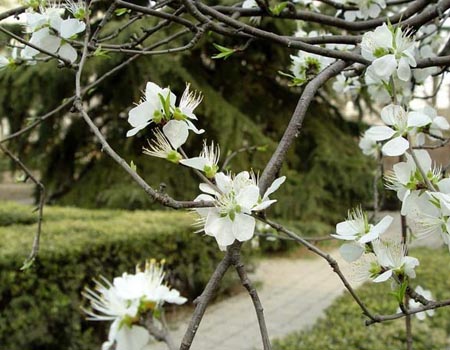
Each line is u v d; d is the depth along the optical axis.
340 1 1.50
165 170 7.61
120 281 0.58
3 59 1.18
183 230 4.46
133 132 0.75
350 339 2.76
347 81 1.71
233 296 5.01
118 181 7.66
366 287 3.74
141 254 4.04
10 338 3.08
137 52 1.25
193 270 4.61
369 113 7.84
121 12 1.31
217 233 0.69
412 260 0.84
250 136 7.69
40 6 1.11
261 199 0.72
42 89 7.08
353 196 8.25
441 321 2.93
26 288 3.14
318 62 1.45
